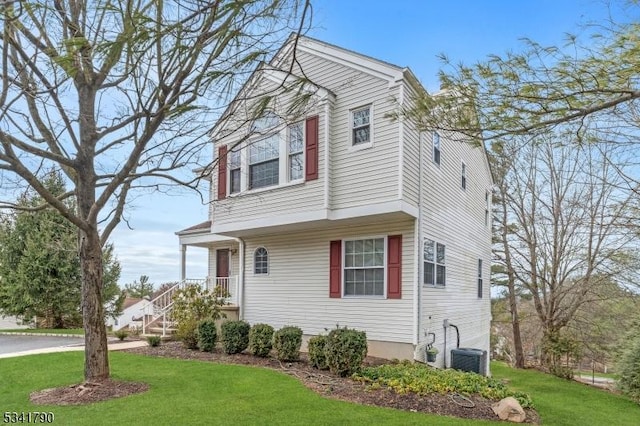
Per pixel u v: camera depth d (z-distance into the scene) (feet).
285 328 31.01
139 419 17.42
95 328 22.07
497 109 12.18
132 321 53.93
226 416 18.08
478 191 52.80
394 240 33.63
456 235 43.14
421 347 32.32
